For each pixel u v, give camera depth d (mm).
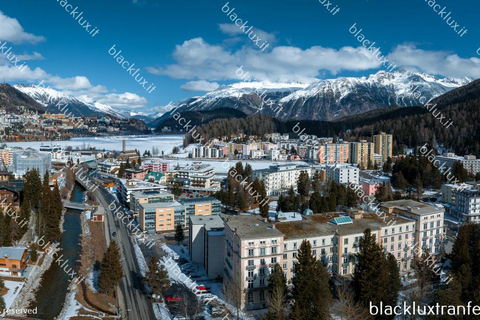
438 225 149125
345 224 137375
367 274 108250
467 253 130875
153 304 121875
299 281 107938
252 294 119562
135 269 149000
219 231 146250
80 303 121188
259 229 125312
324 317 93812
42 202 197500
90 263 155500
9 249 145125
